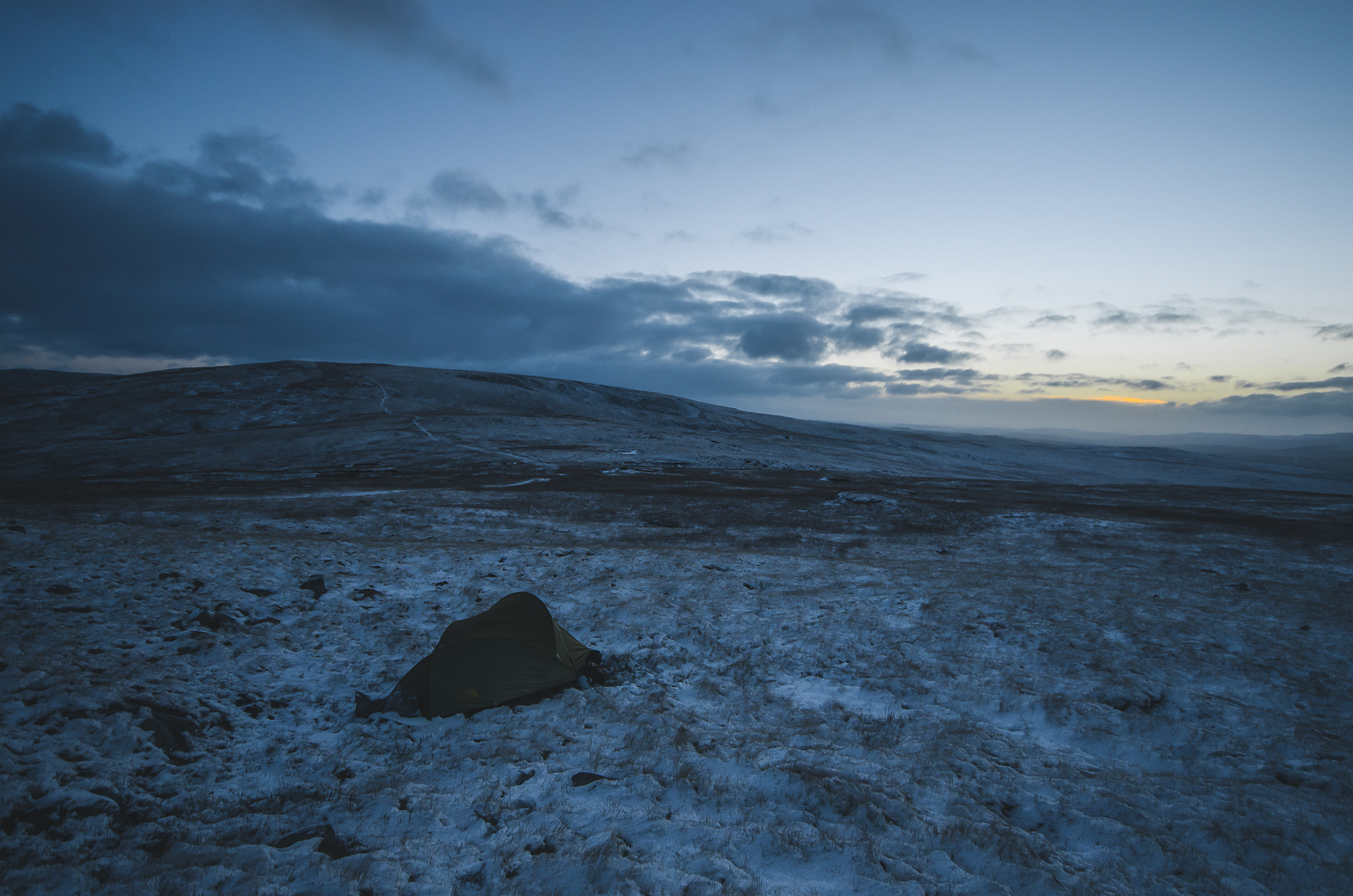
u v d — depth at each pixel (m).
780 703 12.44
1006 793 8.88
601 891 6.25
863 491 54.44
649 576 20.66
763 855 7.06
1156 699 12.88
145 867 6.36
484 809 7.86
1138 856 7.39
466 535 34.34
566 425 104.06
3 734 8.38
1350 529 39.97
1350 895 6.78
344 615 15.12
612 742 10.06
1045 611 18.25
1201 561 30.75
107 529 21.31
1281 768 10.06
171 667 11.20
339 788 8.34
